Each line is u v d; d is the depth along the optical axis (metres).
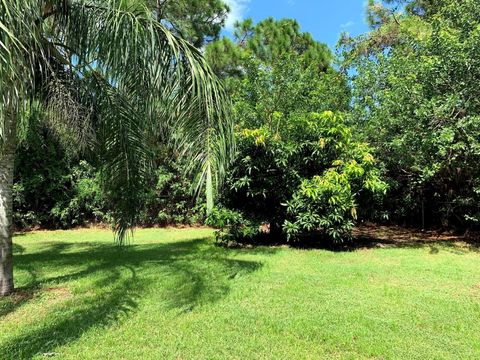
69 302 4.08
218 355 2.91
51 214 11.12
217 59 10.81
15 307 3.92
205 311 3.82
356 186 7.05
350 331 3.33
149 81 4.01
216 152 3.96
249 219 7.54
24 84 3.10
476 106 6.64
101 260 6.35
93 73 4.66
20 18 3.08
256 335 3.25
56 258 6.61
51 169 10.81
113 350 2.97
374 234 9.33
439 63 6.70
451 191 8.48
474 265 5.88
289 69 8.53
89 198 11.16
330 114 6.99
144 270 5.55
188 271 5.45
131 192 5.11
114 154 4.96
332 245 7.57
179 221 11.67
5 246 4.38
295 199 7.04
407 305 3.99
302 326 3.43
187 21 10.65
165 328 3.39
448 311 3.81
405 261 6.17
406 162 7.45
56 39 4.22
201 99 3.97
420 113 6.46
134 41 3.84
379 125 7.47
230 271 5.44
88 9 4.10
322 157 7.27
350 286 4.67
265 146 7.07
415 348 3.03
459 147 6.39
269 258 6.39
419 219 10.18
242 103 7.92
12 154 4.38
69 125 4.98
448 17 7.54
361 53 10.27
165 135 4.47
